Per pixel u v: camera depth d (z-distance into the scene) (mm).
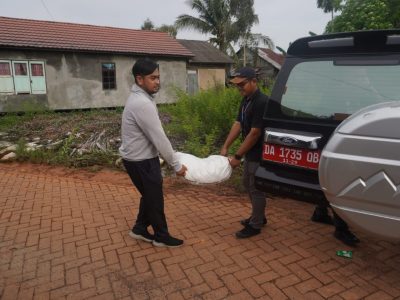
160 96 20156
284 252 3494
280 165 3059
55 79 16781
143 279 3082
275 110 3088
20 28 17078
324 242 3684
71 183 6000
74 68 17266
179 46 21375
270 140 3088
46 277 3141
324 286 2936
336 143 2375
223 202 4922
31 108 13695
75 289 2961
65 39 17500
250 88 3428
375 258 3354
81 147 8031
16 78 15742
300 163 2936
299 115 2959
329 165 2402
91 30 19641
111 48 18156
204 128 7820
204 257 3428
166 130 8422
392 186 2215
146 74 3088
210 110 7895
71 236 3943
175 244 3625
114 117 13188
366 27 12312
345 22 13031
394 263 3264
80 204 4961
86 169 6945
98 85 18094
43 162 7469
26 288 2980
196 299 2799
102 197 5250
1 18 17359
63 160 7359
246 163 3625
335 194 2439
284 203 4816
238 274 3129
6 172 6828
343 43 2801
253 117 3359
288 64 3086
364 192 2314
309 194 2889
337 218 3625
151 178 3311
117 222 4312
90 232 4035
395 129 2166
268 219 4270
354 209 2402
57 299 2832
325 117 2842
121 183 5984
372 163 2246
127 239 3846
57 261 3410
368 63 2721
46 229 4137
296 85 3023
